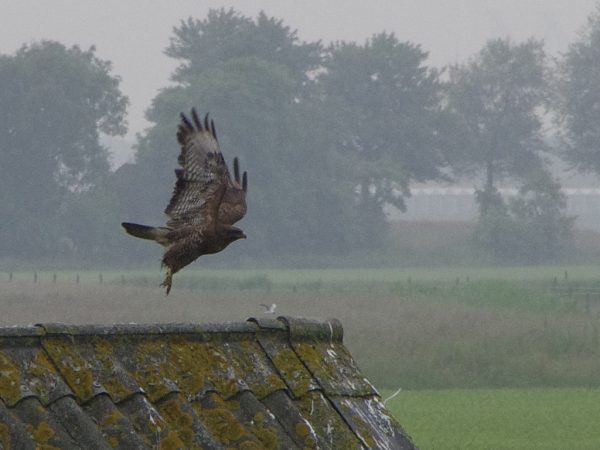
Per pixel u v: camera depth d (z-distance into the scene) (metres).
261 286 72.94
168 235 5.88
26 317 48.91
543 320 44.28
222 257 118.38
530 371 36.53
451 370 36.78
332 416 6.36
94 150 119.62
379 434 6.43
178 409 5.91
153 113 119.38
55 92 115.69
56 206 118.00
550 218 124.06
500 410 30.47
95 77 118.38
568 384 36.06
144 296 59.84
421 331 41.22
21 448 5.26
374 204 126.94
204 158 5.96
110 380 5.85
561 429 27.36
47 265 114.38
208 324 6.50
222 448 5.82
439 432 26.88
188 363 6.22
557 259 123.94
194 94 115.31
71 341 5.93
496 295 58.38
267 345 6.63
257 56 124.00
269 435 6.06
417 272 105.31
